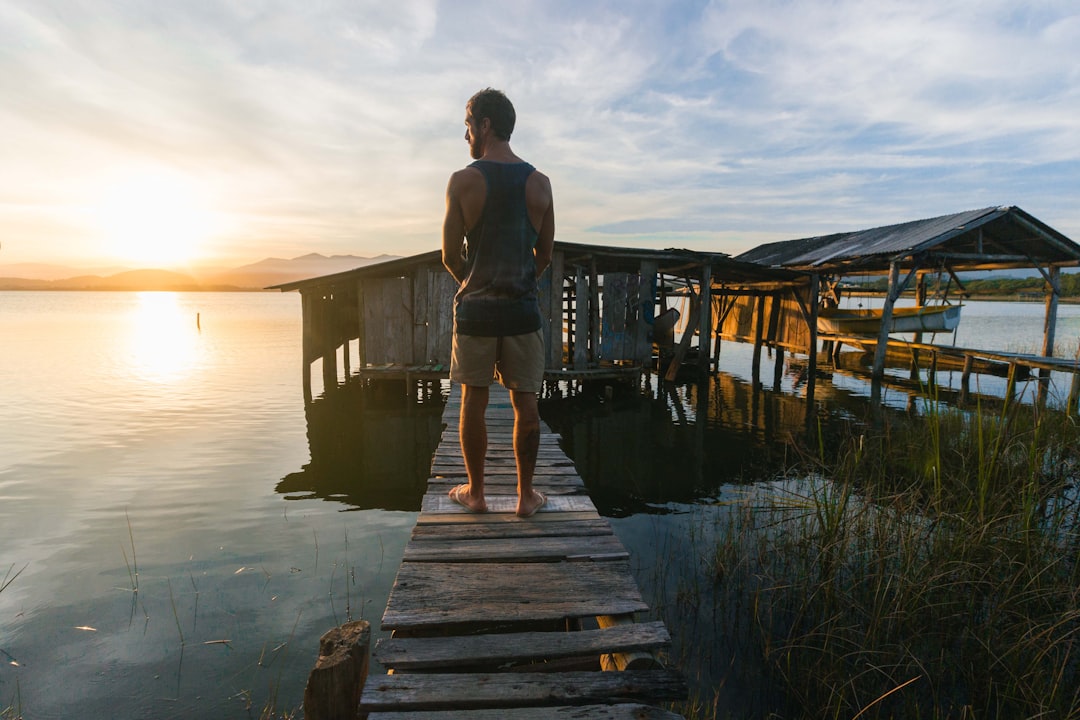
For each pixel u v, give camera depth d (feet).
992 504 14.70
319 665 6.17
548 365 41.63
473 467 10.62
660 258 44.04
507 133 9.00
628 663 6.69
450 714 5.86
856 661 10.14
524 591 8.04
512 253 8.82
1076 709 8.77
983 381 49.21
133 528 17.48
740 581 13.53
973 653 10.38
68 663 10.75
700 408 38.73
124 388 45.19
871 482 17.95
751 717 9.29
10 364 60.64
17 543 16.29
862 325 61.21
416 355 40.06
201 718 9.36
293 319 176.65
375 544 16.29
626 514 18.70
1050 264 46.50
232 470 23.94
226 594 13.32
